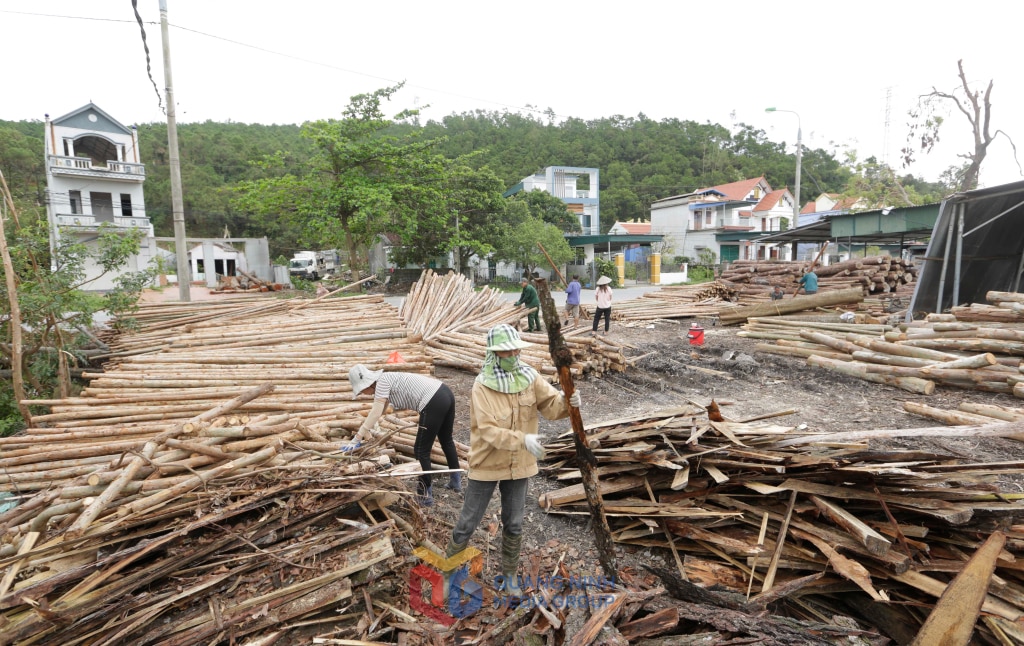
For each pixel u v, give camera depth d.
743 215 45.91
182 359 7.29
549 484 4.71
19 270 7.35
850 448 3.63
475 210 31.41
